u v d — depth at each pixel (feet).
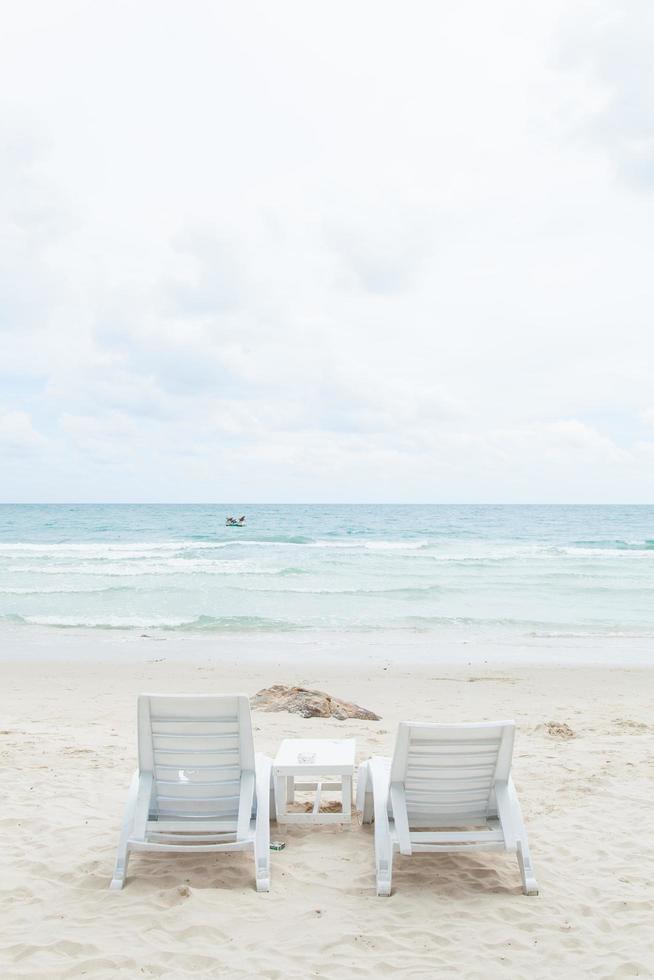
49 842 16.52
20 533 191.72
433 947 12.28
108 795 19.79
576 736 27.73
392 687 38.01
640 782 21.45
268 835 14.84
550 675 41.68
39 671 41.93
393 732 27.37
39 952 11.89
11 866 15.26
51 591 74.90
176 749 14.78
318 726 28.07
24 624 58.34
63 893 14.05
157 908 13.44
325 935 12.58
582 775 22.11
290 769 16.34
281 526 219.61
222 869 15.31
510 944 12.37
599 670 43.24
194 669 42.57
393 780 14.49
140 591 75.92
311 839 17.01
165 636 53.78
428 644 51.55
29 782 20.83
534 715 31.71
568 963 11.78
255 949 12.11
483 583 84.69
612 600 72.74
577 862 15.87
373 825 17.85
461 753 14.37
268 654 47.47
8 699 34.86
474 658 46.83
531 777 21.97
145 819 14.55
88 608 66.03
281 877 14.90
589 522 252.01
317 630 56.44
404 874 15.23
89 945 12.07
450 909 13.65
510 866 15.75
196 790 15.02
